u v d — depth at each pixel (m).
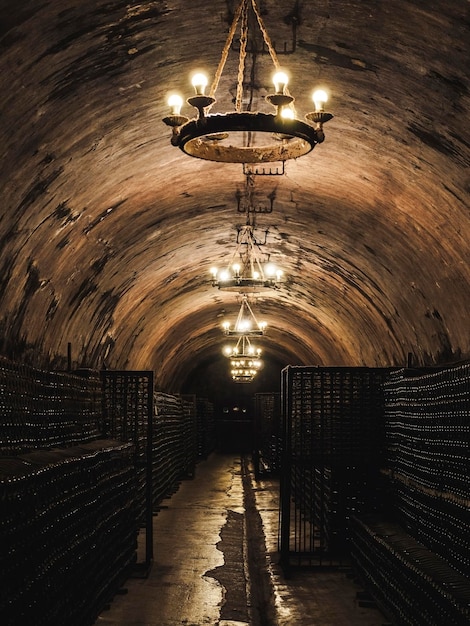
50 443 7.21
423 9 4.91
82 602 6.46
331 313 16.44
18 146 5.84
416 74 5.76
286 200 10.22
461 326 9.16
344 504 10.19
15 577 4.59
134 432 11.39
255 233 12.24
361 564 8.84
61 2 4.48
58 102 5.71
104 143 6.93
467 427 6.18
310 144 5.07
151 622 7.48
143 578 9.38
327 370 10.31
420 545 7.27
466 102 5.71
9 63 4.82
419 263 9.27
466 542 6.13
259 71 6.29
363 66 5.99
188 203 10.09
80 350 11.94
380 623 7.42
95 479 6.95
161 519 14.44
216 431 37.06
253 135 7.95
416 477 7.98
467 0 4.58
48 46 4.92
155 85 6.26
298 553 9.91
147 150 7.68
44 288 8.85
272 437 24.03
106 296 11.76
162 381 24.08
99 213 8.62
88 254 9.51
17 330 8.63
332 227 10.68
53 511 5.41
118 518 8.33
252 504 16.89
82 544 6.39
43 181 6.75
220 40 5.71
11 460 5.16
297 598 8.45
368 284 11.97
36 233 7.56
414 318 10.87
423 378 7.70
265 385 37.22
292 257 13.45
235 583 9.30
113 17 4.95
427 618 5.86
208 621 7.63
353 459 10.22
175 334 21.20
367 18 5.27
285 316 20.94
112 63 5.60
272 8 5.24
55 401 7.41
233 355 19.80
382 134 7.10
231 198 10.24
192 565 10.25
